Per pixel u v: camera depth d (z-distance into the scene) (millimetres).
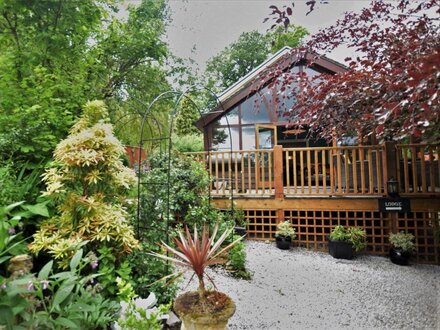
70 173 2982
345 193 5680
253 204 6180
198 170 5438
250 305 3469
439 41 2627
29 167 3410
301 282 4164
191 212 4855
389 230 5477
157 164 4961
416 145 5289
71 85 4918
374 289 3926
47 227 2848
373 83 2988
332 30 3957
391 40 3443
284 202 6027
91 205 2822
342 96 3420
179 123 15352
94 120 3389
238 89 9078
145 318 2154
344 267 4781
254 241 6195
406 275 4445
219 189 6887
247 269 4602
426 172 5863
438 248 5082
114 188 3186
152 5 10734
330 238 5375
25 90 4129
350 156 6656
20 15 5012
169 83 11359
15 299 1618
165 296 2959
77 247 2387
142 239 3441
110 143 3068
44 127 3635
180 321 2729
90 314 2084
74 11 5184
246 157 8742
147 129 9102
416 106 2205
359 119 3613
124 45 8805
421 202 5262
